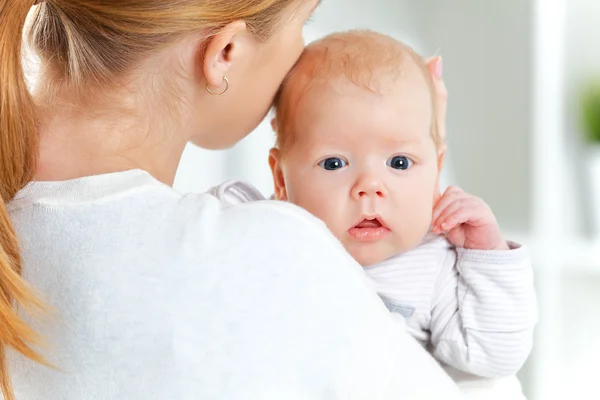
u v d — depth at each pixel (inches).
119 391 25.6
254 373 25.5
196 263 26.0
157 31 28.1
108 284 26.0
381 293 40.6
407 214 39.0
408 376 27.2
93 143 28.6
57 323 26.3
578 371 77.2
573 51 82.7
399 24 83.0
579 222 82.7
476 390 41.9
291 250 26.5
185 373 25.4
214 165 85.9
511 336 39.8
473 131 79.2
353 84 38.9
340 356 26.1
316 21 83.4
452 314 40.9
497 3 76.0
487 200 78.7
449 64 80.7
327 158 39.0
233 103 32.6
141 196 27.1
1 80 27.4
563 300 77.2
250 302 25.8
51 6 28.9
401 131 38.6
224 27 29.4
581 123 82.5
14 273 26.0
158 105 29.7
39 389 27.0
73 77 28.7
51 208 27.2
